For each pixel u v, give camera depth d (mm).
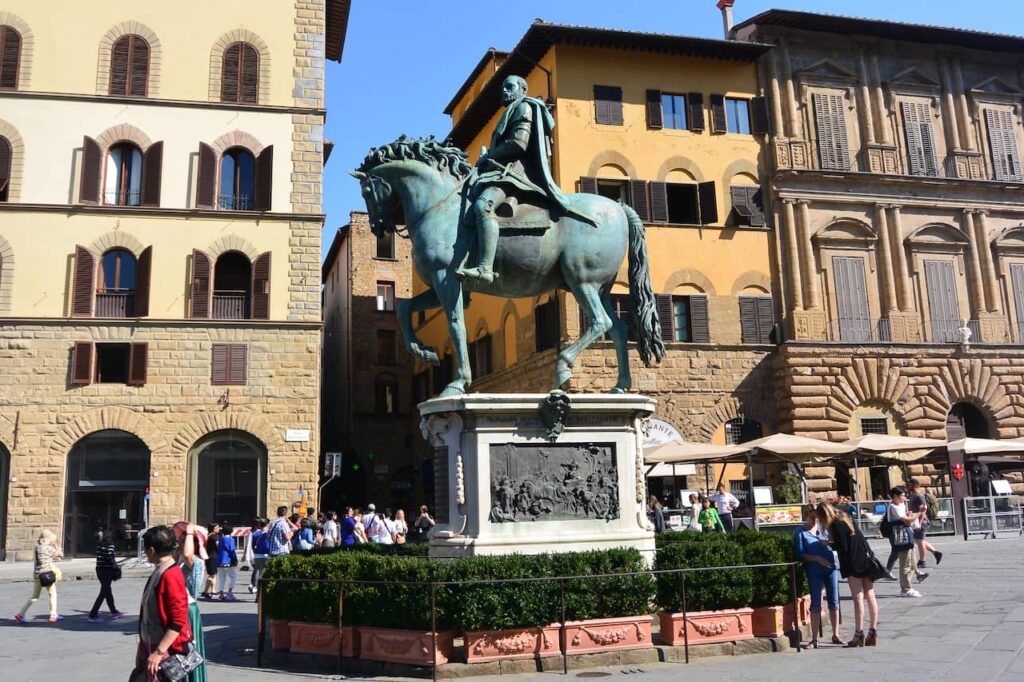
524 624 9445
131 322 31859
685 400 34656
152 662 6035
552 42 35312
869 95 39094
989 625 11906
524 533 10250
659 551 10805
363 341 53312
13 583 24688
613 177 35469
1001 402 37750
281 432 32375
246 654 11375
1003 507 31094
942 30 38875
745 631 10500
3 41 32938
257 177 33688
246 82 34312
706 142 36938
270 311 32969
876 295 37594
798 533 11273
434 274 10633
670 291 35281
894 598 15516
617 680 8898
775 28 38125
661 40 35625
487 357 40312
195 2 34438
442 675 9117
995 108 40844
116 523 31281
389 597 9570
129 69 33562
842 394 35812
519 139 10750
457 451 10359
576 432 10648
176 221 32938
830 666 9484
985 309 38719
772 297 36562
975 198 39406
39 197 32250
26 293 31562
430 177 10992
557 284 11219
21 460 30656
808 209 37500
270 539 21453
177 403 31844
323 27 35500
